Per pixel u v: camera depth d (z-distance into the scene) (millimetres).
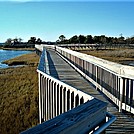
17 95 15656
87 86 8492
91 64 9352
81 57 10875
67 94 5961
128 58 24922
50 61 17922
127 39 68625
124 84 5574
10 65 37844
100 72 7855
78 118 1701
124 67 5508
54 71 12414
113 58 25141
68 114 1748
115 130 4344
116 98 5961
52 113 7387
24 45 113188
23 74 23297
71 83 9031
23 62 39688
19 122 11102
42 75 8914
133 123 4754
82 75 11016
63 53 22094
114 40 72812
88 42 75062
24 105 13211
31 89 16406
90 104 2168
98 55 28891
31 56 50156
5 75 23656
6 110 12820
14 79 20984
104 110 2279
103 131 2150
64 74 11406
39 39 116625
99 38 75875
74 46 45469
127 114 5391
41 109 9258
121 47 45969
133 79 5367
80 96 5012
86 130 1854
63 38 91938
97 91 7652
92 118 1955
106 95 6961
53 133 1341
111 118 2326
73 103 5645
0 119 11625
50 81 7578
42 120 9070
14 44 120688
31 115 11578
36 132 1319
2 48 111500
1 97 15688
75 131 1637
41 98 9258
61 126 1474
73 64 14438
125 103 5523
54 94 7035
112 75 6512
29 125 10688
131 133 4203
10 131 10344
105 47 45500
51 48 38688
